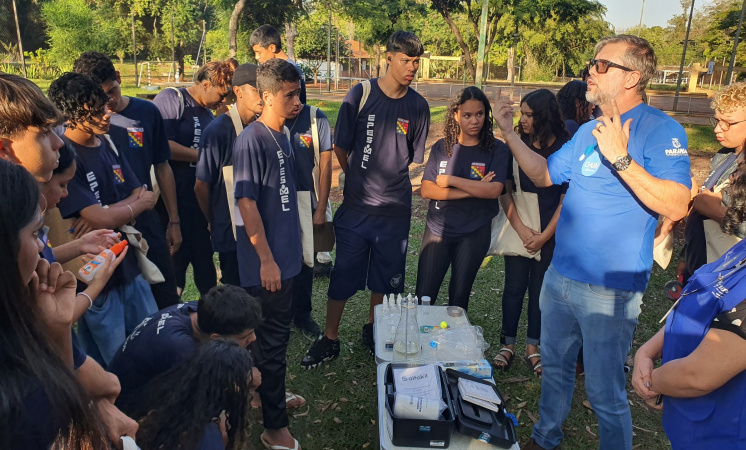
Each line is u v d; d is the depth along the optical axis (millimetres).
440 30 53469
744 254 1675
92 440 1167
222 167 3479
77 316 1744
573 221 2625
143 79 40312
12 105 1724
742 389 1629
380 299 4227
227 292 2307
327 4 27969
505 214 3848
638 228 2459
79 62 3219
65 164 2156
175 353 2238
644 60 2357
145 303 2990
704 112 25391
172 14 43156
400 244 4098
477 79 14898
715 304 1686
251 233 2762
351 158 3967
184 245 4188
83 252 2158
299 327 4508
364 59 58750
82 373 1630
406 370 2660
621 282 2506
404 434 2293
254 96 3311
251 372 2000
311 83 44000
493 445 2324
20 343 1052
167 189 3740
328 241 4230
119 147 3322
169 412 1844
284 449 3051
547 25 45781
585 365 2707
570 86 4051
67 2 37031
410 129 3908
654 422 3461
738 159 2010
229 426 1977
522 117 3670
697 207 3123
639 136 2414
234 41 22766
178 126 4031
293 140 3857
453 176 3734
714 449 1714
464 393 2490
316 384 3797
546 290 2852
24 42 47719
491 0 27375
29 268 1158
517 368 4039
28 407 1036
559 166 2803
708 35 47812
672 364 1769
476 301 5117
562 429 3385
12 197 1056
